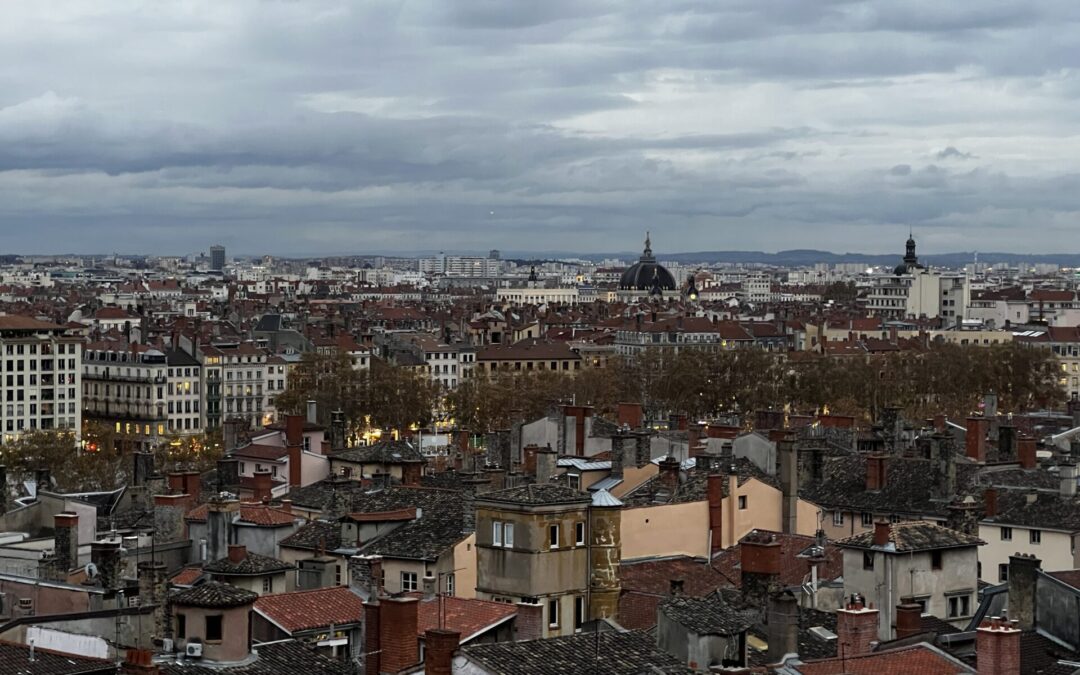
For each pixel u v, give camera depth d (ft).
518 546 578.25
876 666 418.92
